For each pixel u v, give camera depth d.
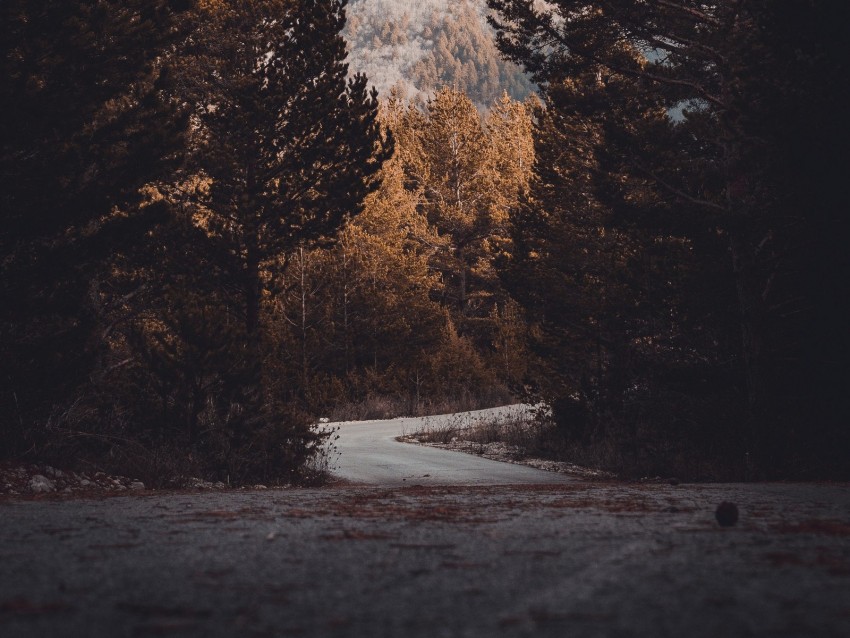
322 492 9.95
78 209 12.52
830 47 13.81
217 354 15.97
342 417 44.94
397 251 55.19
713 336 21.34
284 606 2.82
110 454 14.09
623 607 2.72
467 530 5.14
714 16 18.61
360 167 19.52
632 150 19.16
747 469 17.83
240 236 19.14
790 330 18.47
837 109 13.84
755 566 3.56
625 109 19.59
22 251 12.76
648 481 19.00
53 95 12.38
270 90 18.62
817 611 2.62
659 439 21.42
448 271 69.44
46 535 5.00
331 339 48.50
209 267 18.88
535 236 29.84
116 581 3.34
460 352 55.62
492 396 53.91
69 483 12.02
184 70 18.91
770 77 14.98
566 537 4.72
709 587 3.06
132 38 12.83
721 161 19.75
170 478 13.95
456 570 3.57
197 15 18.66
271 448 16.92
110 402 15.69
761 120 14.51
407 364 52.03
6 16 11.84
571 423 27.06
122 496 9.51
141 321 19.62
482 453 27.98
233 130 18.94
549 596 2.94
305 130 19.06
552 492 9.55
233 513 6.48
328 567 3.68
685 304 20.27
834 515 6.19
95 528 5.38
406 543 4.49
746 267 18.41
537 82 19.92
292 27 18.91
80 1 12.41
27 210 12.13
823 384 17.12
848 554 3.95
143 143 12.91
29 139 12.19
